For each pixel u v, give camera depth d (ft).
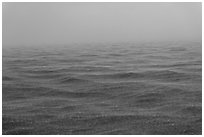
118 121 33.96
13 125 33.65
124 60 65.10
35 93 44.27
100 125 33.32
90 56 71.20
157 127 32.32
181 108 37.11
